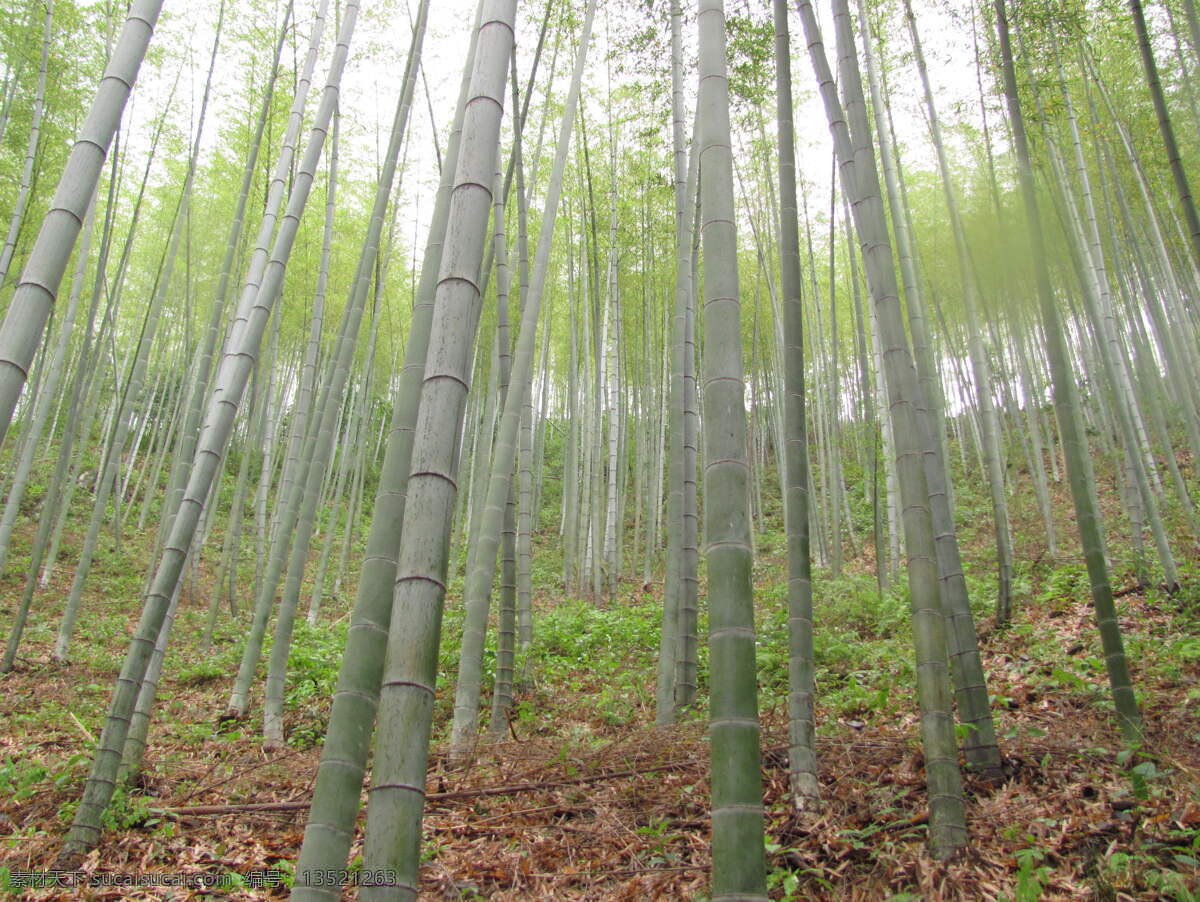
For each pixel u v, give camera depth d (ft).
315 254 42.22
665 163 36.37
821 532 41.75
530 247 40.09
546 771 14.75
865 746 13.35
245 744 18.79
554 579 46.55
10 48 28.17
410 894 5.98
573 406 43.27
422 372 10.18
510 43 8.21
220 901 10.85
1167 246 38.63
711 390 8.06
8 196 33.04
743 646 7.28
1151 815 10.19
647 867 10.82
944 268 36.91
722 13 9.55
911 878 9.60
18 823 13.48
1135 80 30.73
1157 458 43.21
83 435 41.06
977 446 49.93
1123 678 12.61
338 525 59.93
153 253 47.52
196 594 40.70
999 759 12.07
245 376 14.74
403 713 6.29
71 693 24.27
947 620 12.74
